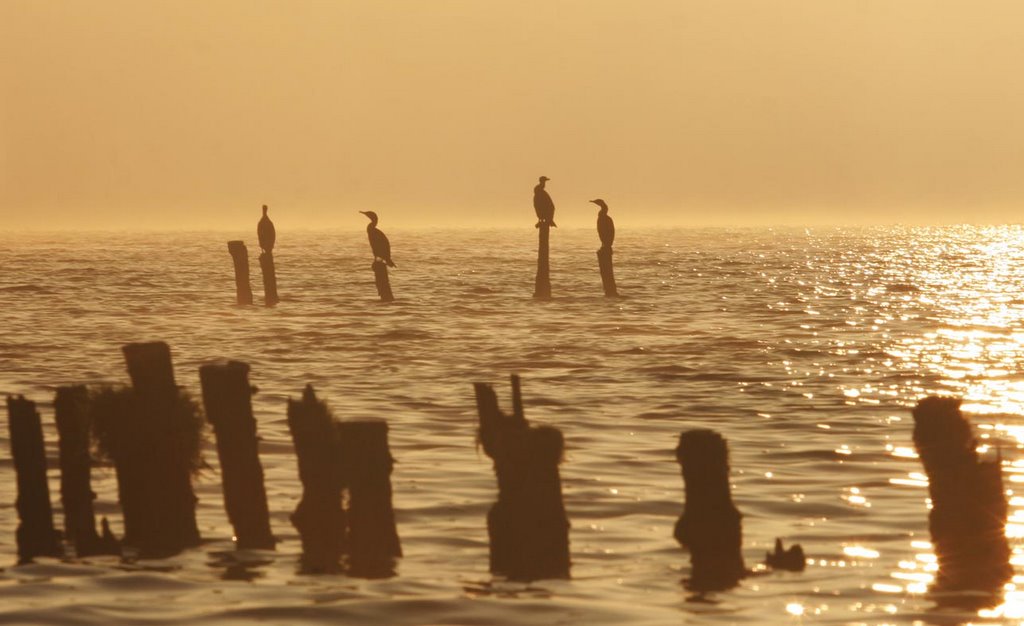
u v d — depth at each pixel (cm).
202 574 3900
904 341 11175
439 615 3516
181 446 4206
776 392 8094
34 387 8481
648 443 6231
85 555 4122
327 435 4056
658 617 3494
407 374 9100
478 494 5034
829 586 3781
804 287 19362
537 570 3862
